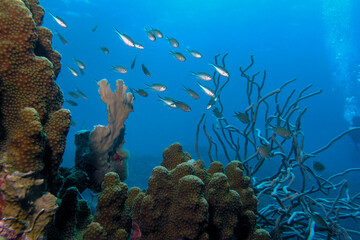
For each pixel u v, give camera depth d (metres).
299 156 4.39
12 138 1.42
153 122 77.38
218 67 4.85
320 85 53.78
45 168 1.70
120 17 38.19
